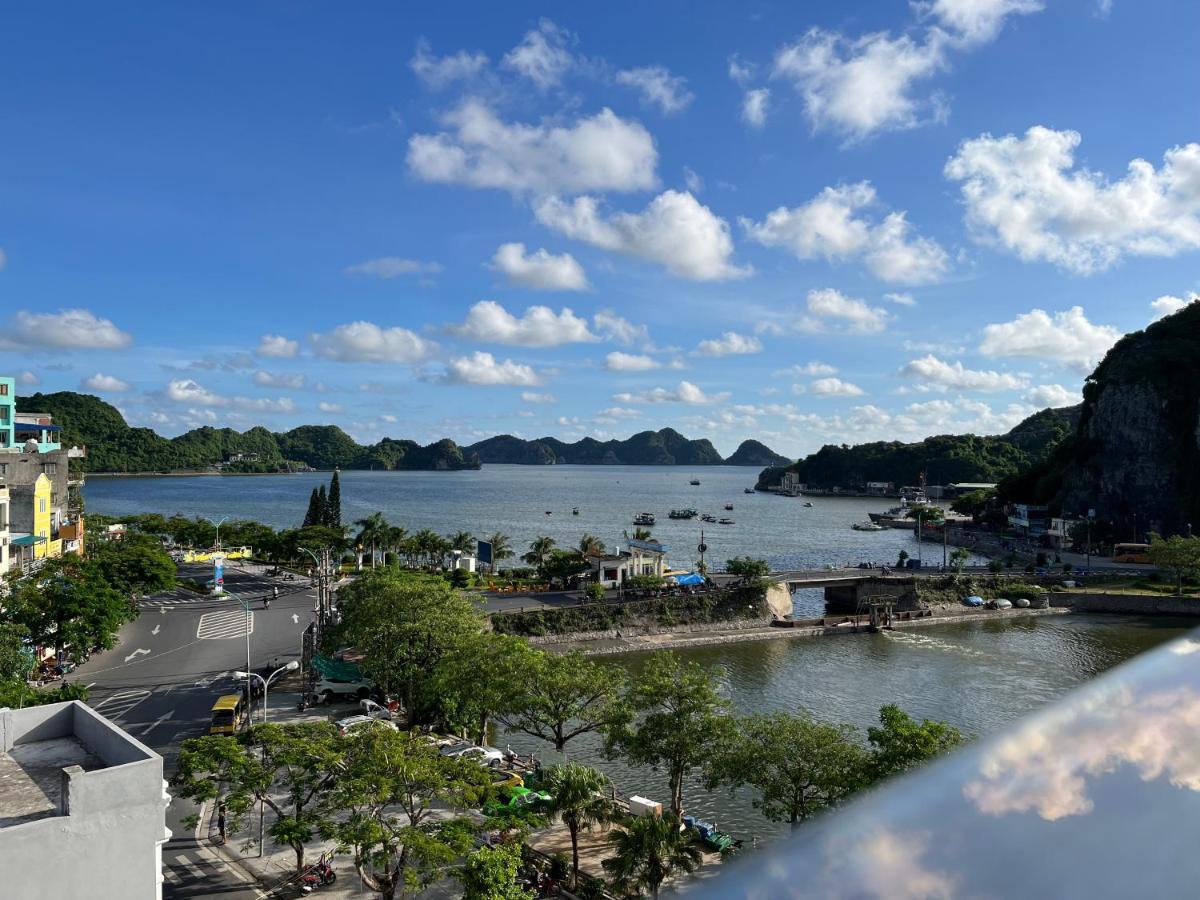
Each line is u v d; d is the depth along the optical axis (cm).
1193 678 434
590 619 10181
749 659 9194
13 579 8319
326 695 6481
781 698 7519
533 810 3862
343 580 12350
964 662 9075
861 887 377
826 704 7331
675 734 4325
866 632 10894
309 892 3559
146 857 1972
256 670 7231
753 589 11381
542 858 3891
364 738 3719
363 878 3388
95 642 7344
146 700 6294
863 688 7906
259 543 13888
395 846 3216
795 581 12206
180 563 14188
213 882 3644
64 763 2294
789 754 3891
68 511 12719
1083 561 17450
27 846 1830
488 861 3019
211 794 3681
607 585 11606
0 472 10575
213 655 7738
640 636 10150
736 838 4525
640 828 3462
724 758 4106
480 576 12419
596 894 3581
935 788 436
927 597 12581
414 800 4384
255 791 3712
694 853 3550
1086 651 9731
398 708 6334
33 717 2430
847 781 3706
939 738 3678
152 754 2098
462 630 6138
